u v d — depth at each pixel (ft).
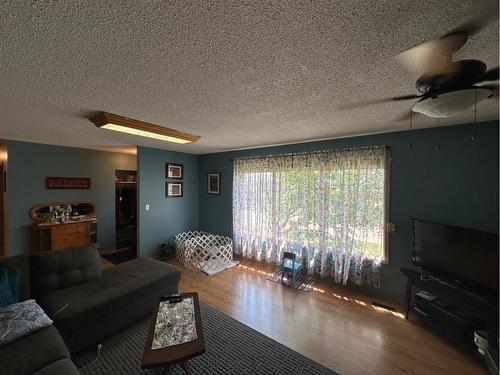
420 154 8.58
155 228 14.19
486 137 7.44
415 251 8.09
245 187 13.67
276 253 12.28
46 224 12.62
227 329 7.50
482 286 6.18
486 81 3.95
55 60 3.92
